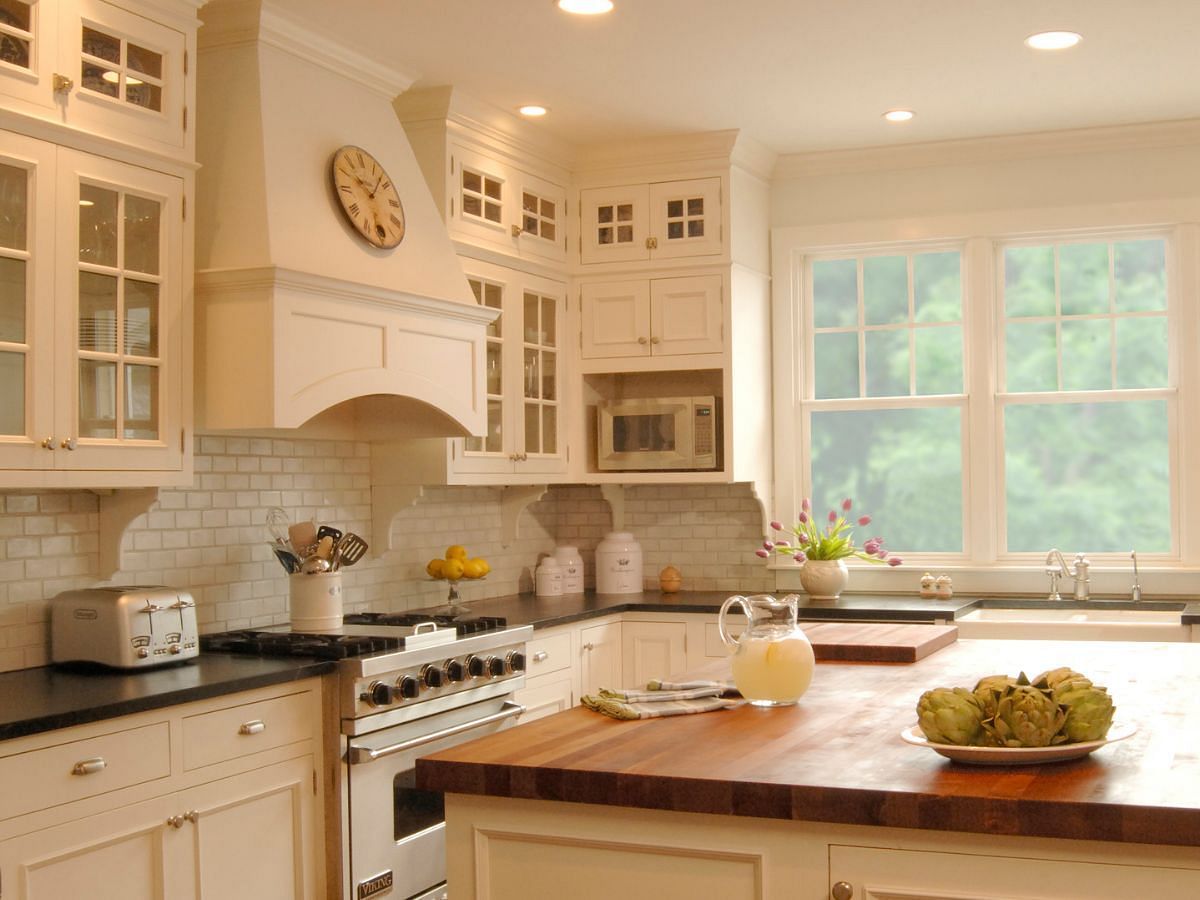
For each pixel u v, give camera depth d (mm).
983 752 1942
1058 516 5617
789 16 4035
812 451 5977
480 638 4102
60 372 3137
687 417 5488
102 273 3266
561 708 4805
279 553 4098
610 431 5613
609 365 5551
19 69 3047
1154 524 5496
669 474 5504
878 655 3205
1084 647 3490
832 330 5930
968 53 4418
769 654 2531
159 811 3025
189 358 3510
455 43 4219
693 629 5207
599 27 4105
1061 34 4234
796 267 5906
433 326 4262
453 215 4777
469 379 4477
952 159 5637
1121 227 5445
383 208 4141
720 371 5797
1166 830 1681
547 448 5414
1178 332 5383
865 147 5668
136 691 3041
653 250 5492
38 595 3486
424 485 4730
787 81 4707
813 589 5441
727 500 5934
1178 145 5359
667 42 4262
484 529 5578
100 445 3229
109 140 3260
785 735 2260
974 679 2896
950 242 5723
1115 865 1731
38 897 2723
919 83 4754
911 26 4141
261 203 3691
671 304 5473
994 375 5664
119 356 3305
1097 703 1982
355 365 3904
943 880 1816
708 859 1953
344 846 3543
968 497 5684
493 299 5051
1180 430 5391
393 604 4965
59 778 2771
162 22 3449
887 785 1856
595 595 5762
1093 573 5410
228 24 3840
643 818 1987
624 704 2545
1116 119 5266
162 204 3459
